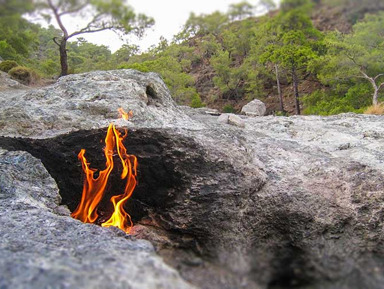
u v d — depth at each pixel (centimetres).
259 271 178
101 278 142
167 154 391
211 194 375
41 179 362
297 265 188
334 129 690
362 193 411
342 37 1648
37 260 167
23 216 279
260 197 399
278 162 478
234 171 396
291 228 383
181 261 191
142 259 174
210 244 276
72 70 1656
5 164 359
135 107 615
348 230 385
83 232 251
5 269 153
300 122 764
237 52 2778
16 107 548
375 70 1619
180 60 2378
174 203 373
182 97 2261
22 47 1733
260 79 2930
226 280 164
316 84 2464
